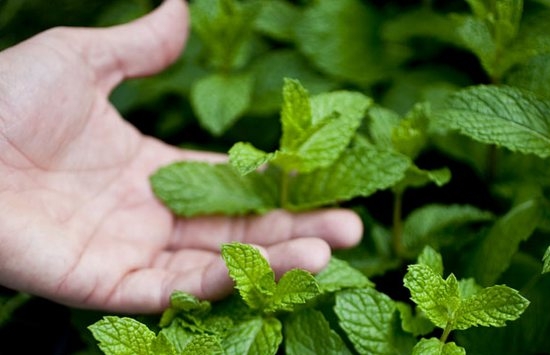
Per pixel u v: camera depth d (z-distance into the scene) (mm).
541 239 452
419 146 444
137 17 543
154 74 489
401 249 454
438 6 532
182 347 402
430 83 502
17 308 487
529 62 441
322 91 510
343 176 438
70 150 453
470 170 483
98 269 425
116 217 450
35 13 563
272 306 403
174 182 448
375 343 406
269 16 532
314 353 409
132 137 472
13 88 434
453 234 451
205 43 500
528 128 421
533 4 469
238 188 450
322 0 524
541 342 423
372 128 450
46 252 420
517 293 383
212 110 488
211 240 450
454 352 389
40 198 437
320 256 411
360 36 521
